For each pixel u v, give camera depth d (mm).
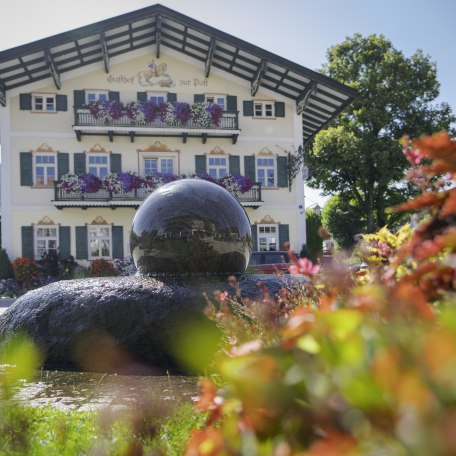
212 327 5344
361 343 743
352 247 2260
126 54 25766
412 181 2068
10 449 2582
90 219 25078
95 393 4316
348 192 36125
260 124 26547
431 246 1068
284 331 983
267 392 904
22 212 24562
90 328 5531
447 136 1301
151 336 5418
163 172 25781
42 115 24953
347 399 685
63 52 23609
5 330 5973
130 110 25000
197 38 24484
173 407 3098
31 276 22688
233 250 6492
